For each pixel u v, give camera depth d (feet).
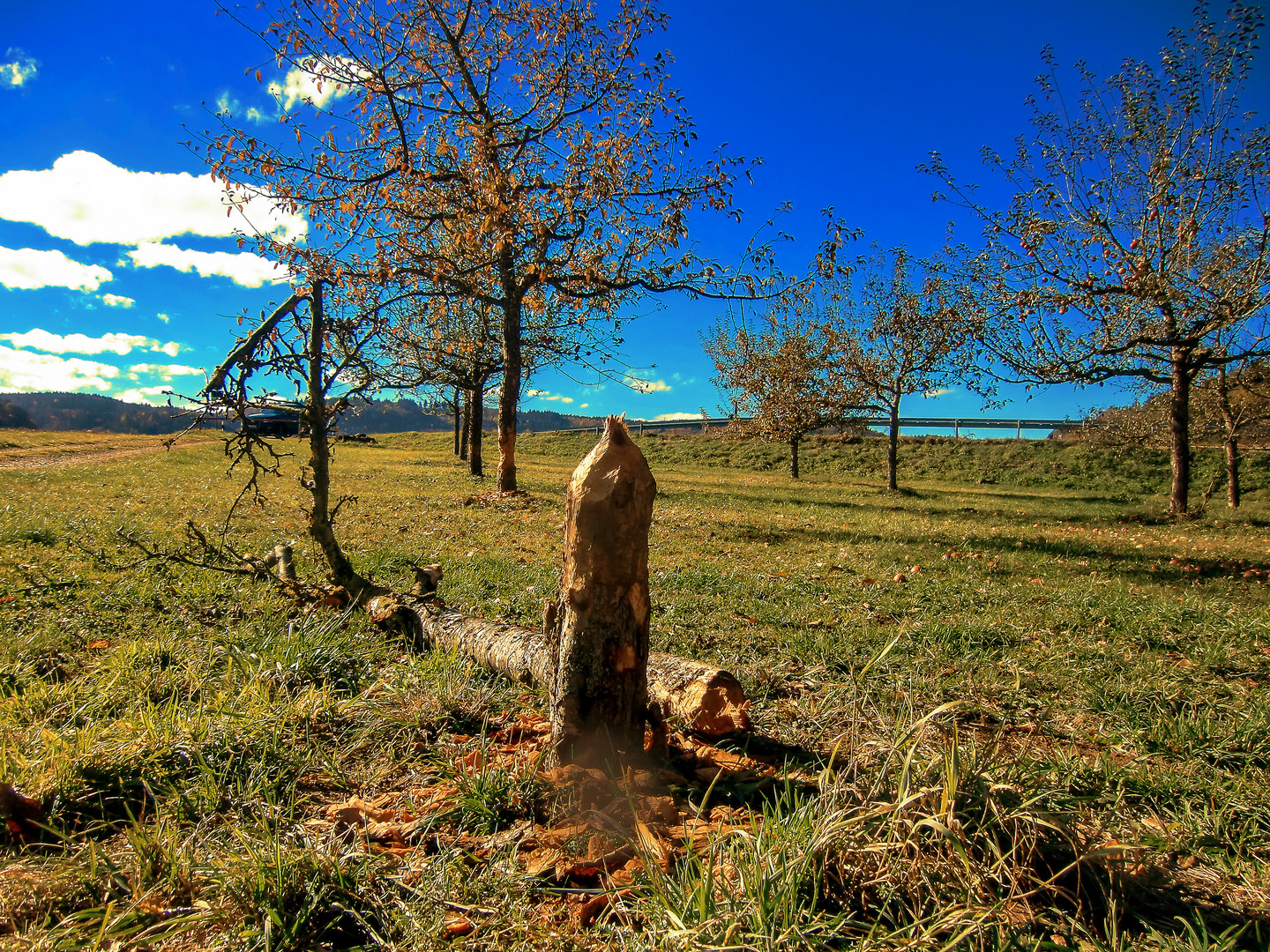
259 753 9.23
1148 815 9.04
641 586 9.30
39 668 12.32
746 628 17.60
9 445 92.02
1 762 8.08
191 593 17.48
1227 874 7.76
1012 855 6.84
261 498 18.24
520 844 7.71
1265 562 31.48
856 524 43.65
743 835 6.92
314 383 17.70
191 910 6.42
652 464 132.05
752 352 97.40
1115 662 15.19
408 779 9.30
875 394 82.23
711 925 5.83
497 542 31.48
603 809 8.13
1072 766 9.64
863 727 10.71
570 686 9.14
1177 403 54.19
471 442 72.74
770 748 10.96
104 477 55.72
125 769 8.50
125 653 12.22
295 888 6.57
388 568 23.15
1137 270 44.06
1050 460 114.62
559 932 6.38
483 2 38.86
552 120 38.88
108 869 6.88
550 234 34.68
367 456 110.93
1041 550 34.81
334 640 13.66
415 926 6.30
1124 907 6.84
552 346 50.93
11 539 24.52
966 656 15.33
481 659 13.55
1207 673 14.78
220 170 28.30
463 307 59.52
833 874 6.72
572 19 39.06
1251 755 10.37
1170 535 44.27
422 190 35.91
